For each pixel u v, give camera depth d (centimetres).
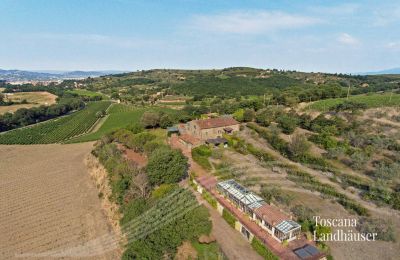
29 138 11281
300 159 5831
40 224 4944
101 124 14062
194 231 3719
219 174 5512
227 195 4600
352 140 6488
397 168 4841
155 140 7475
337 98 11619
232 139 7256
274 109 9925
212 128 7606
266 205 4097
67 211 5362
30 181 6894
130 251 3612
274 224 3606
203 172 5666
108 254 4050
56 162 8356
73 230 4738
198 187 5081
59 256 4103
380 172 4784
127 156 6950
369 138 6356
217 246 3631
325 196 4594
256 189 4884
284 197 4506
